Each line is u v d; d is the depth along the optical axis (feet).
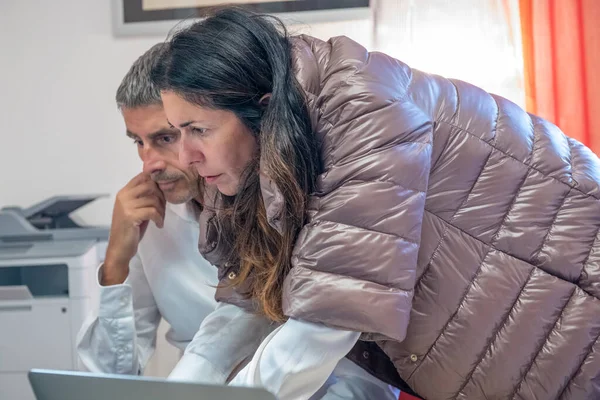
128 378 2.09
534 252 3.12
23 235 5.61
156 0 6.31
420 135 2.73
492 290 3.06
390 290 2.57
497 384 3.13
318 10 6.13
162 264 4.46
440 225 3.06
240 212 3.07
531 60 5.37
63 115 6.54
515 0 5.35
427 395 3.23
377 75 2.77
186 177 4.06
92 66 6.46
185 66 2.64
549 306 3.10
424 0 5.54
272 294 3.02
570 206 3.15
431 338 3.09
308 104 2.77
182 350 4.71
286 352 2.68
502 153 3.10
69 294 5.20
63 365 5.26
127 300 4.18
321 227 2.61
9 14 6.43
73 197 6.10
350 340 2.70
